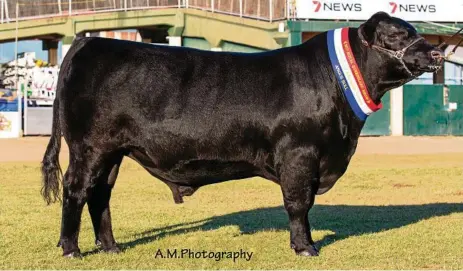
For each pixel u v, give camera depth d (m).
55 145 8.48
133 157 8.41
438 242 9.12
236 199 13.96
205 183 8.51
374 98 8.34
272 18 32.31
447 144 30.81
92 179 8.21
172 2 34.38
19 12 37.41
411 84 35.06
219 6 33.66
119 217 11.45
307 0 32.12
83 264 7.98
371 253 8.49
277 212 12.04
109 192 8.63
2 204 12.98
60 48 39.34
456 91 35.50
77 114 8.13
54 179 8.48
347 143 8.34
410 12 33.12
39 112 33.78
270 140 8.18
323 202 13.41
